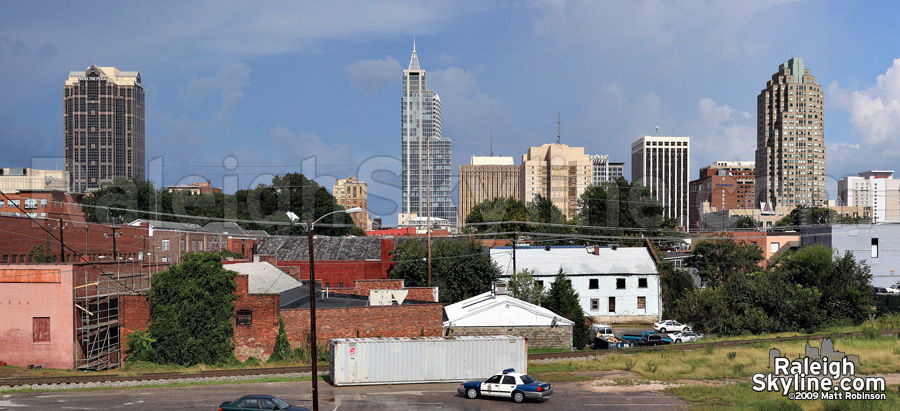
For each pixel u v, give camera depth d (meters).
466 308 55.22
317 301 56.75
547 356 49.03
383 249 82.94
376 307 49.78
